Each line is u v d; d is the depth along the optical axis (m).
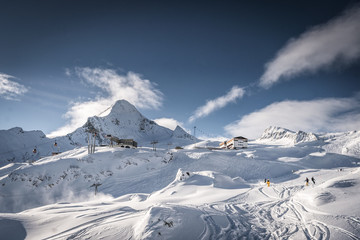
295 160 86.50
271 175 64.00
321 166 83.25
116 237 11.19
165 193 33.97
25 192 49.00
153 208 13.66
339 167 81.81
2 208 43.41
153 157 69.75
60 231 12.52
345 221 12.38
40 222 14.12
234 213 17.09
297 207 17.53
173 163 69.25
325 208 15.25
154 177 58.66
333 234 10.96
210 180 39.53
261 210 18.09
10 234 12.59
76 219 14.15
